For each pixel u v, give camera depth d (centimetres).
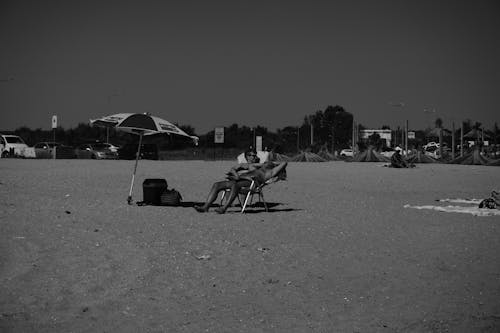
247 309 756
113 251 997
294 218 1451
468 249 1115
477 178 3206
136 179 2511
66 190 1948
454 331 700
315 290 842
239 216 1455
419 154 6316
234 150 7756
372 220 1455
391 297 821
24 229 1140
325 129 12519
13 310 717
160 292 804
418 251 1095
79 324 684
